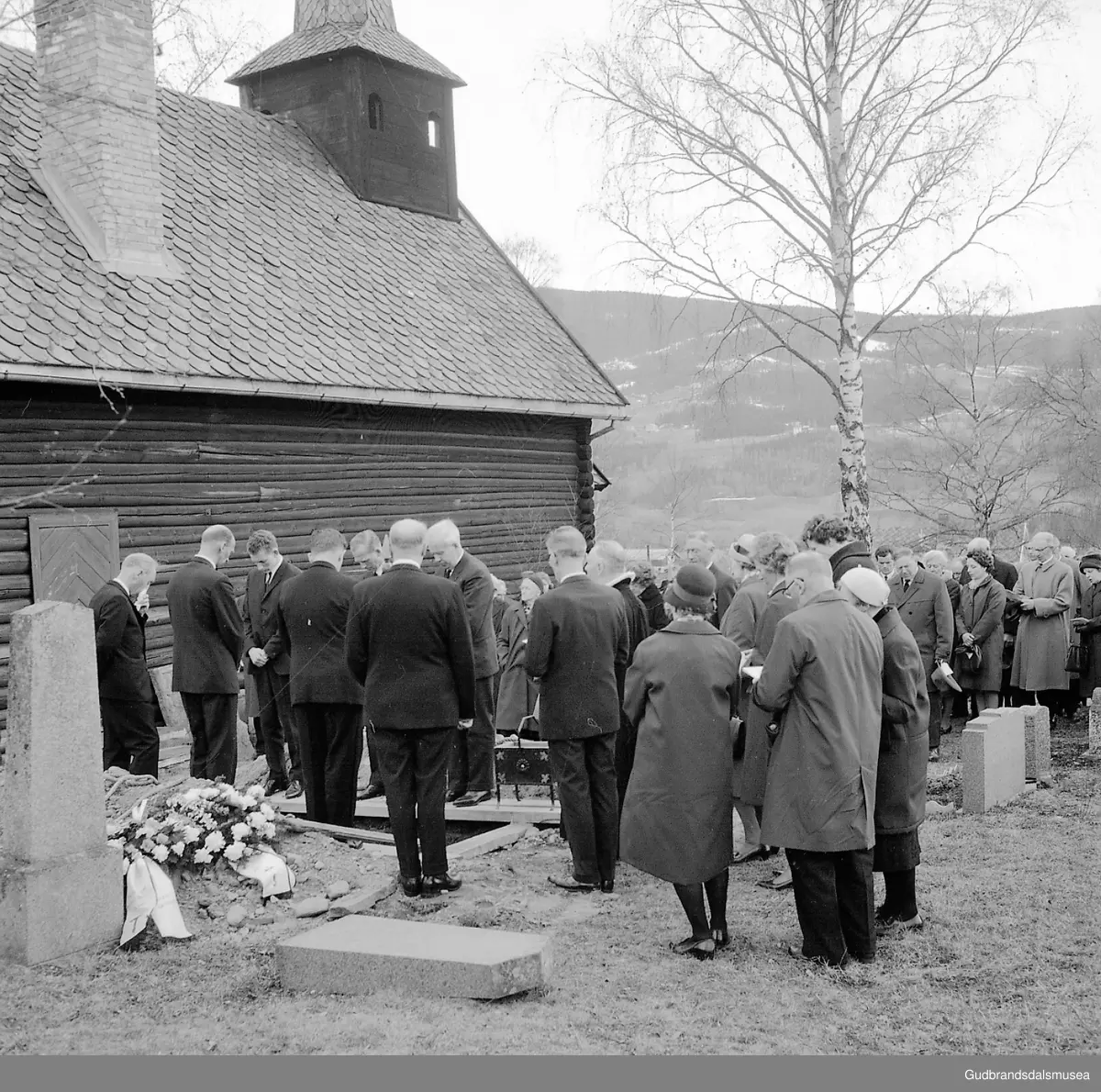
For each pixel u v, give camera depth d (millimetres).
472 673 6617
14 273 11820
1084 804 8305
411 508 16000
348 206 18125
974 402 28984
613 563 7742
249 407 13859
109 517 12211
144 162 13391
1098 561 11203
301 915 6227
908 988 5258
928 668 10352
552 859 7578
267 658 9258
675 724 5793
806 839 5465
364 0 19719
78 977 5426
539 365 17750
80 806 5773
